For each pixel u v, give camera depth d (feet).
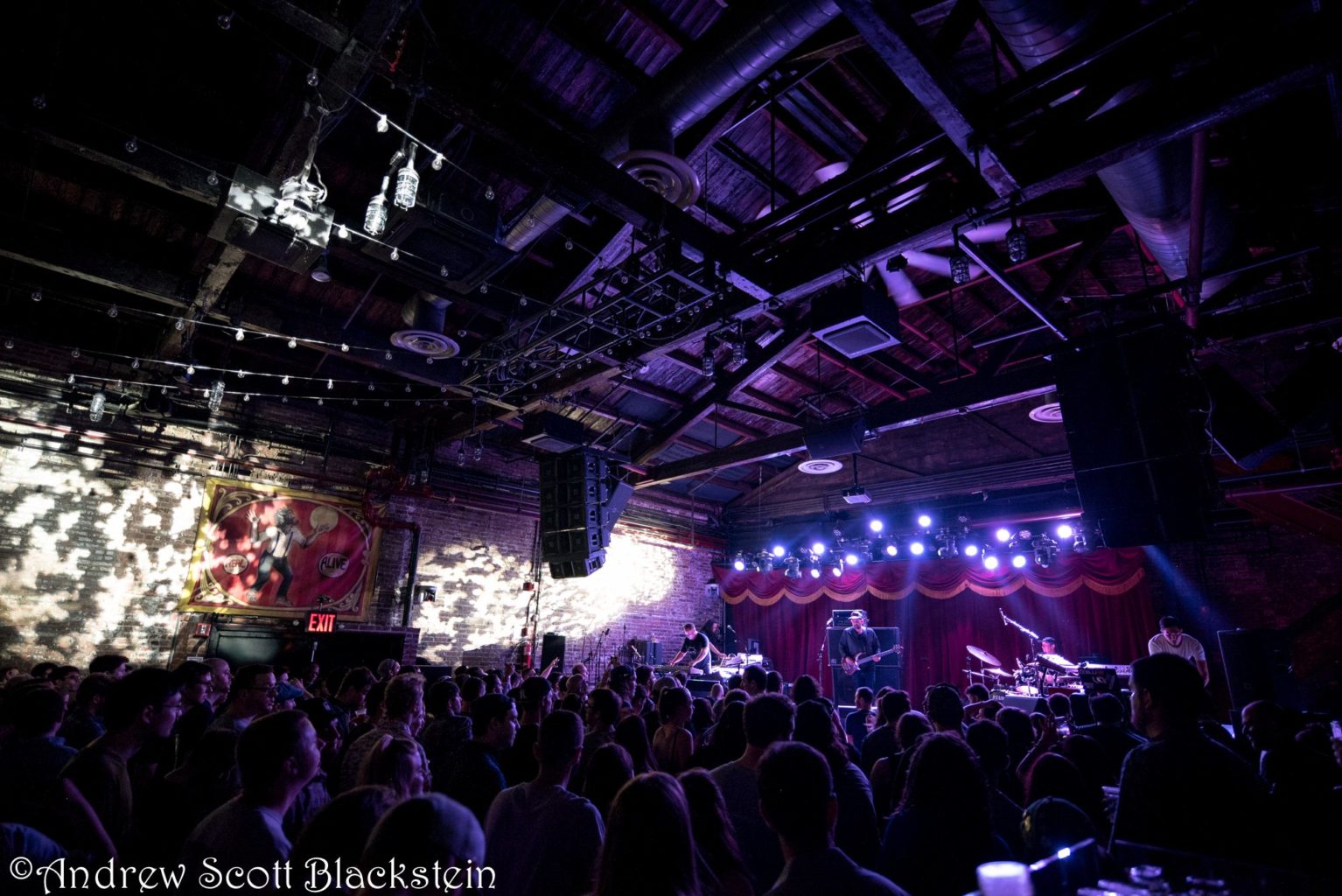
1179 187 12.77
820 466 28.96
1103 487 16.65
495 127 12.71
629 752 9.65
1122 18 10.02
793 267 17.24
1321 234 16.21
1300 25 9.45
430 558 31.40
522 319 22.68
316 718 10.88
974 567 37.04
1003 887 3.27
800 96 19.52
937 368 35.14
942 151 14.37
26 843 4.89
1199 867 3.73
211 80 16.01
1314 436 21.44
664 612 41.39
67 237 19.43
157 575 24.26
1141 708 6.54
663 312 20.66
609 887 4.51
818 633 41.81
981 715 15.89
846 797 7.97
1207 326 18.35
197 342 24.50
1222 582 30.89
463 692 13.85
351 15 11.39
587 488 29.53
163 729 7.87
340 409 29.81
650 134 14.76
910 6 13.34
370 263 18.28
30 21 14.08
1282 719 11.39
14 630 21.58
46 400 22.94
